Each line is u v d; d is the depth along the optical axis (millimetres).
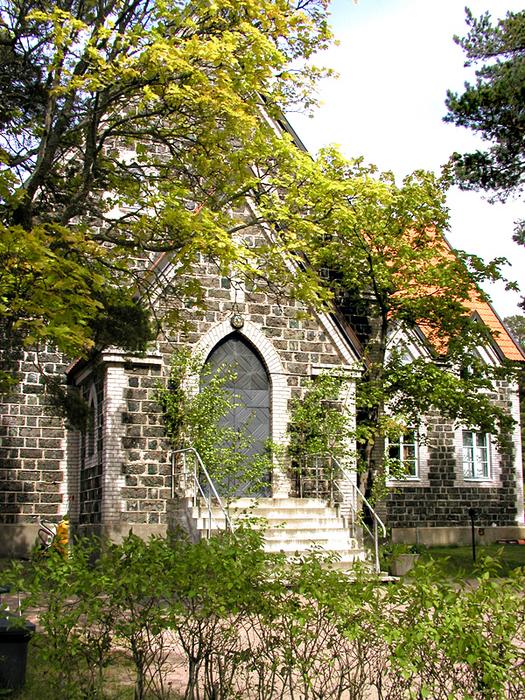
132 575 6859
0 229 8906
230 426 20062
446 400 21031
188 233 11922
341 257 22188
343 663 7461
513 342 30359
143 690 7246
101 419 19141
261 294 20625
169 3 11930
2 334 12430
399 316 22703
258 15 12305
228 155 13438
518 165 21891
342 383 20734
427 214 21125
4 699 7512
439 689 6730
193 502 17438
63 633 7023
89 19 12805
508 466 28750
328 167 15852
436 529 26484
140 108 12703
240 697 7035
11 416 21969
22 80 13617
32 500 21812
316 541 17281
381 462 21438
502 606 6547
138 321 14312
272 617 6797
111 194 20984
